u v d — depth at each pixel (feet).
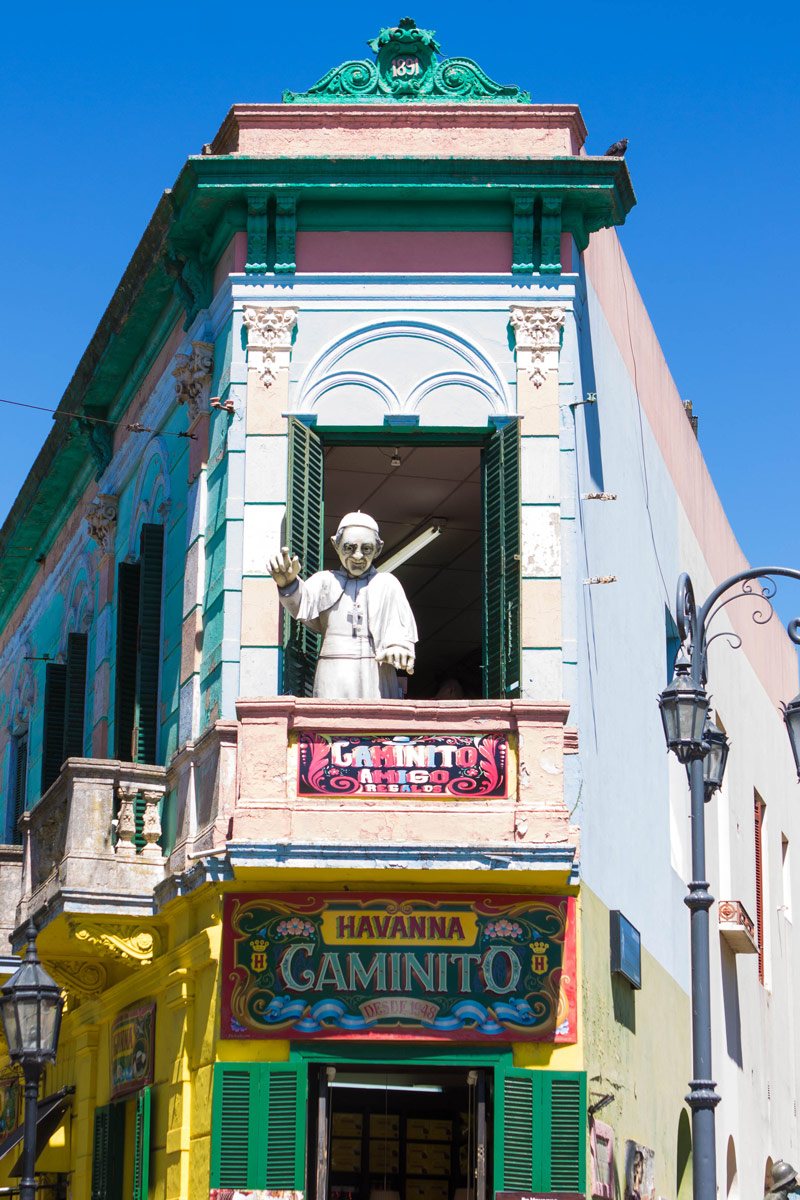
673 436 76.84
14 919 68.23
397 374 53.57
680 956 67.92
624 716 59.88
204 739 51.16
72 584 76.43
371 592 51.49
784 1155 92.48
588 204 54.70
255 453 53.01
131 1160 56.13
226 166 53.83
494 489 52.65
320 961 48.52
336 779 48.08
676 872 68.54
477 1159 47.44
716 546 87.35
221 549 53.26
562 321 53.88
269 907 48.96
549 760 47.88
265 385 53.52
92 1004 62.44
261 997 48.42
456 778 48.03
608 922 54.08
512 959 48.49
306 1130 47.57
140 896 53.47
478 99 56.39
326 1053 48.11
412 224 54.65
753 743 93.66
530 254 54.29
